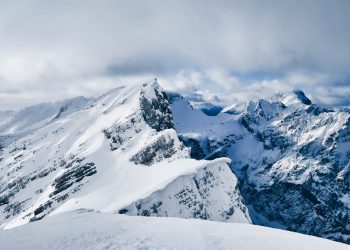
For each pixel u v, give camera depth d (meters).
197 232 37.09
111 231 36.66
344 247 37.44
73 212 58.34
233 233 38.06
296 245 35.25
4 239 35.22
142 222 43.59
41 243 32.09
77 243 31.47
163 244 31.23
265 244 34.03
